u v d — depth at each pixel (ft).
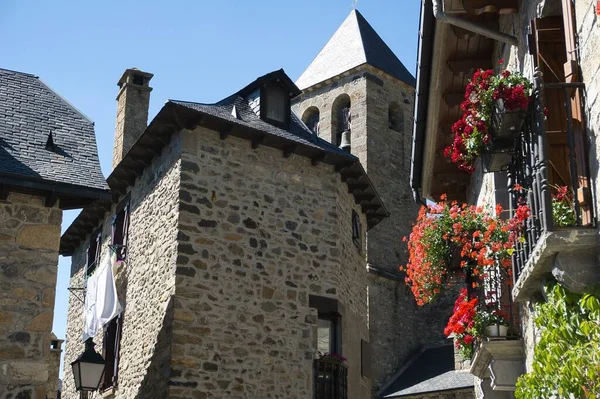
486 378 33.35
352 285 53.98
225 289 44.98
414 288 33.14
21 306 32.50
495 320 29.60
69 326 64.75
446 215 32.76
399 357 102.01
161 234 46.78
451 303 104.32
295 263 48.39
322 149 50.19
